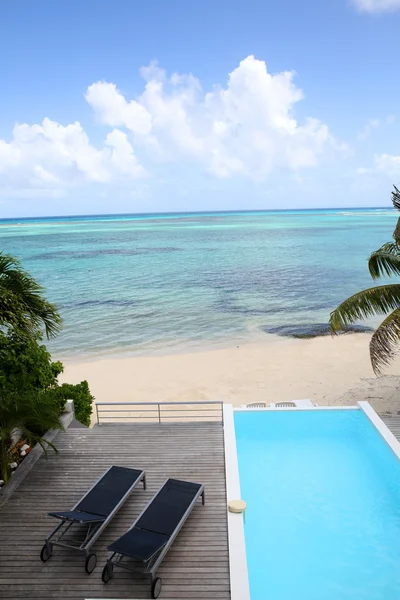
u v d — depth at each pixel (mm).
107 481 9805
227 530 8883
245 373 21594
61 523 8453
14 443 12250
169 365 22938
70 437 12719
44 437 12664
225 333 28250
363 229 105500
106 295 39156
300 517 10133
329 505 10523
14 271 12422
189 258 60844
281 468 12094
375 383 19812
